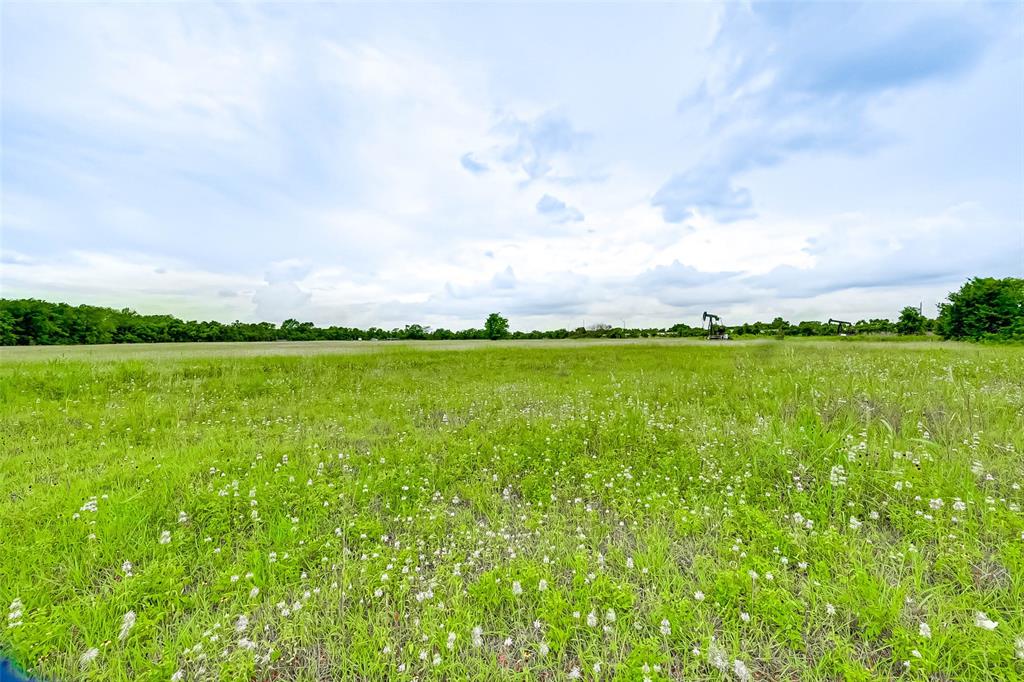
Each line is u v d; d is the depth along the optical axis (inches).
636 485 151.7
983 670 70.7
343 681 77.1
